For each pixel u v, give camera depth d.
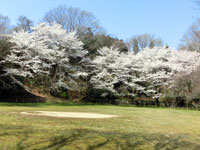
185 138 7.29
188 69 30.75
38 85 33.56
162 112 20.19
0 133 6.10
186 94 28.33
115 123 10.40
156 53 36.50
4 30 29.59
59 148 5.07
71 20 42.53
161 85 35.00
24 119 9.80
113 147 5.45
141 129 8.91
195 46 39.72
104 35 47.03
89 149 5.16
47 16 42.62
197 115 18.12
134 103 35.56
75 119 11.09
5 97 29.05
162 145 5.99
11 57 24.77
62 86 30.81
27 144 5.23
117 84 35.62
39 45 26.41
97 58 33.38
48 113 13.95
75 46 30.53
